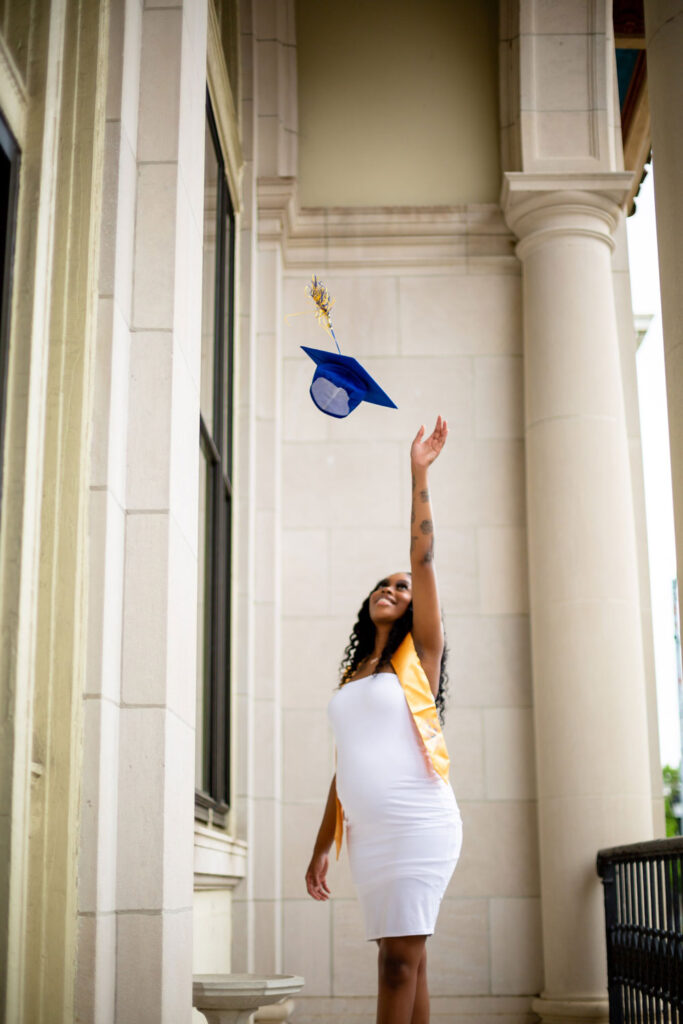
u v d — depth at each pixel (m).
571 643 7.25
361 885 4.11
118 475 3.76
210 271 6.39
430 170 8.64
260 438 7.84
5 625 3.32
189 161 4.36
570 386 7.67
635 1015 6.11
